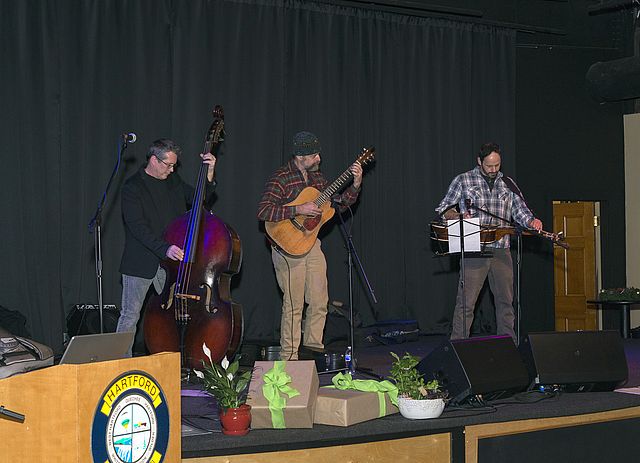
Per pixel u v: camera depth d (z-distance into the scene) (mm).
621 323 8242
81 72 6539
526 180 8680
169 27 6887
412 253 8016
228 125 7102
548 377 3982
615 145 9141
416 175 8070
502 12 8570
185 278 4797
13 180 6309
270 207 5141
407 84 8062
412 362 3660
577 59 8945
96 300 6504
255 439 3242
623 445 4020
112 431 2529
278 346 5805
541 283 8609
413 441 3516
